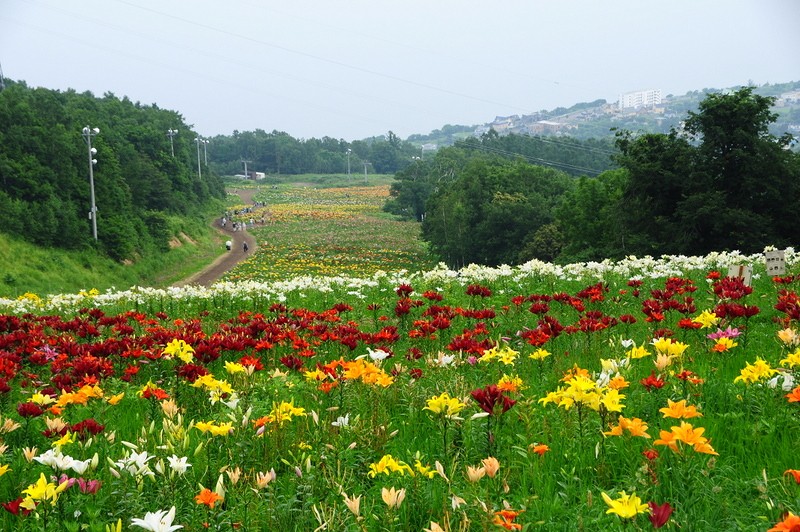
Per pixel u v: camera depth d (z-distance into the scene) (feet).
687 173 139.64
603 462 13.21
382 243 296.51
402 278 53.98
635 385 18.29
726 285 28.45
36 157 200.75
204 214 387.34
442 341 29.09
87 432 15.15
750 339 23.17
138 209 240.53
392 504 10.81
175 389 20.85
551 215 240.94
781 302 23.21
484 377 21.26
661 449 13.38
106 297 54.29
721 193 132.46
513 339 28.02
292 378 20.76
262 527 11.91
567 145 614.34
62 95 433.48
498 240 240.12
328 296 50.26
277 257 230.48
